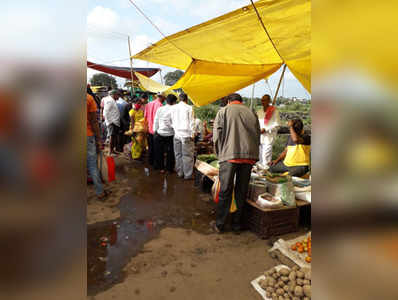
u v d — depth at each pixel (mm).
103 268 2688
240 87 5215
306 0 2762
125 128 7891
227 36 3736
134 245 3131
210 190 5055
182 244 3182
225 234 3455
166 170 6441
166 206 4301
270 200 3402
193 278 2561
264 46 3994
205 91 5215
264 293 2330
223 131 3385
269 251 3010
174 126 5727
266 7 2965
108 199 4516
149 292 2355
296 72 3973
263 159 5688
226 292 2371
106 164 4512
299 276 2318
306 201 3598
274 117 5496
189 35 3781
